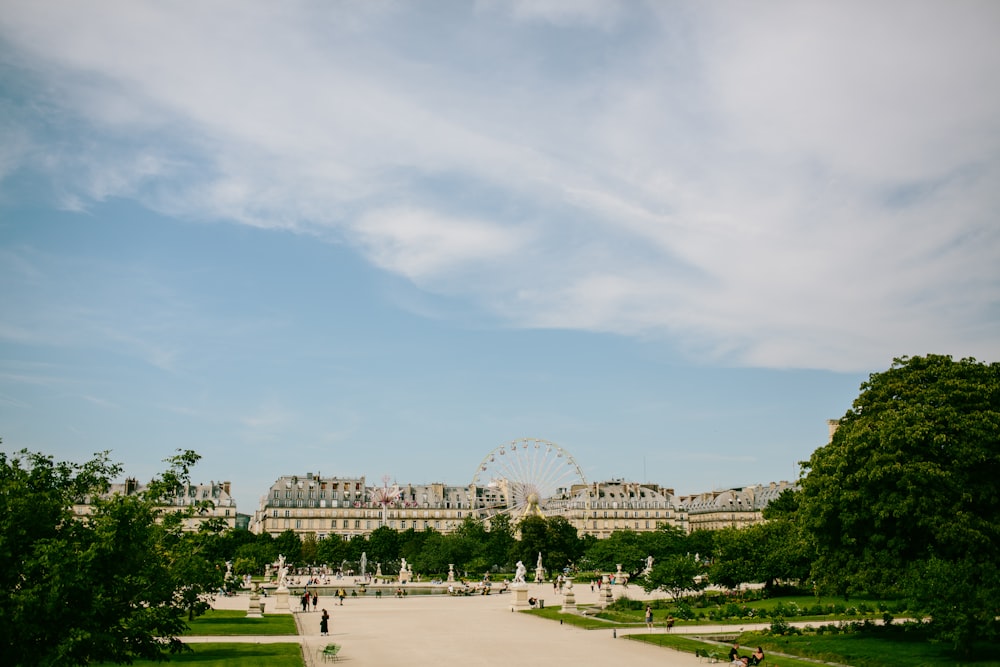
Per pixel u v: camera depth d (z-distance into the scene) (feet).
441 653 268.82
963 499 261.85
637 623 366.02
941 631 237.45
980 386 285.43
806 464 340.59
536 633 332.39
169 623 183.42
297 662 237.86
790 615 359.66
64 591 151.23
